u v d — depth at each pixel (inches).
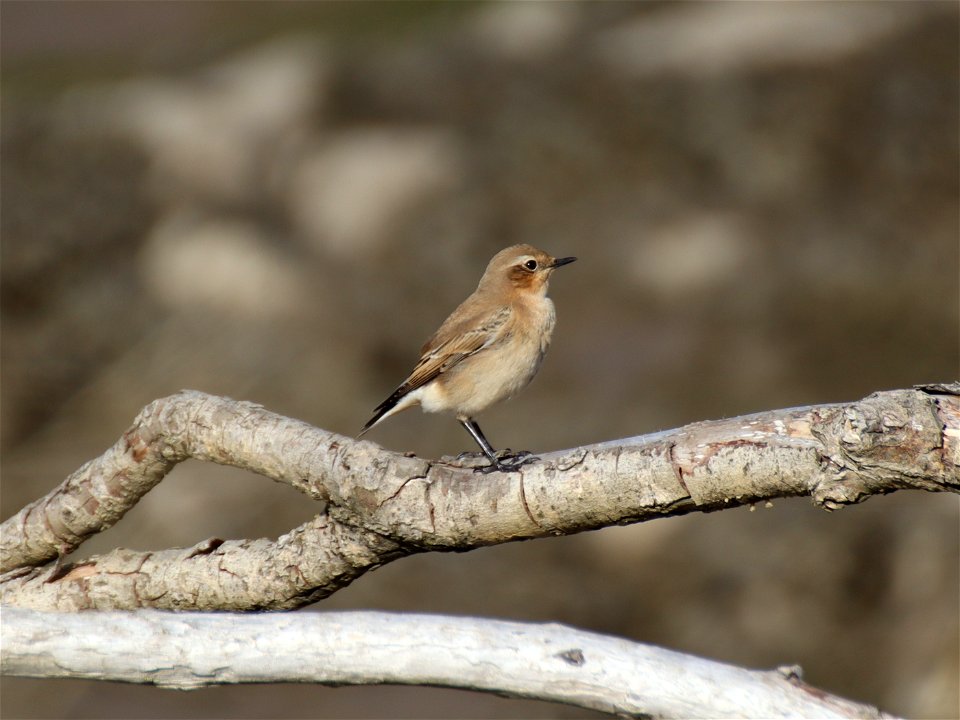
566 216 864.9
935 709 538.6
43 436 710.5
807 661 590.2
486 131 924.0
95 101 967.6
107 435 705.0
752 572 639.1
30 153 900.6
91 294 810.2
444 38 1043.3
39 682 594.9
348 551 227.8
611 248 841.5
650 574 653.9
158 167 899.4
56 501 255.1
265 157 912.3
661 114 916.6
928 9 974.4
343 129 939.3
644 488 204.8
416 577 657.6
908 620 592.1
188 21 1175.6
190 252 824.3
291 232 863.1
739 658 600.4
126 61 1062.4
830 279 794.2
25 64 1064.2
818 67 927.7
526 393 760.3
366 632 194.1
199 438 242.2
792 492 196.9
